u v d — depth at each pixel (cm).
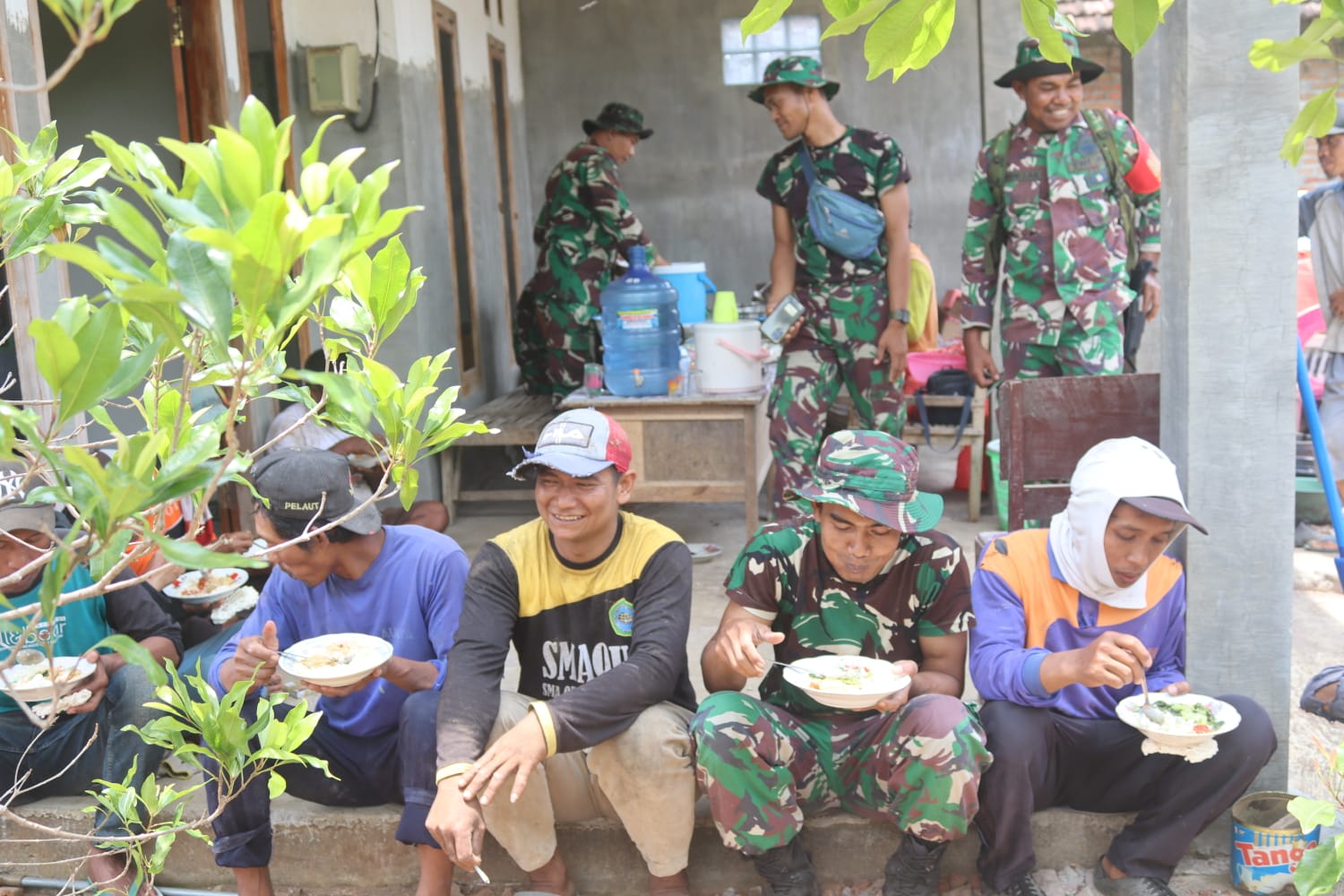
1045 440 367
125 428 483
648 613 289
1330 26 198
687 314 717
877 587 298
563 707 271
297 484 288
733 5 978
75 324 138
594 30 988
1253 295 296
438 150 701
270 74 584
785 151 546
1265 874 298
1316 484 572
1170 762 296
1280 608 308
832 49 978
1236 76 289
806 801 306
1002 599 304
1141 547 288
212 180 115
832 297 544
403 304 166
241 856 291
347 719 314
